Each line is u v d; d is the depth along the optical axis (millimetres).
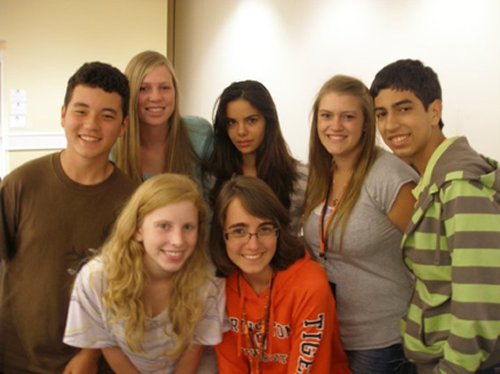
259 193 1422
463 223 1112
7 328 1437
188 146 2016
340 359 1586
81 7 4055
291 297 1439
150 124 1894
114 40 4066
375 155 1555
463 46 3375
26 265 1402
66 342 1346
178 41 4367
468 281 1095
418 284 1305
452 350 1133
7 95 4148
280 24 4039
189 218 1346
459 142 1251
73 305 1340
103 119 1412
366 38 3730
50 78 4121
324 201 1683
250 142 1869
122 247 1353
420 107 1307
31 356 1429
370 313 1545
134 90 1831
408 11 3551
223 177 1966
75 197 1422
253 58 4156
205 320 1465
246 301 1492
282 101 4086
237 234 1424
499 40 3262
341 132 1553
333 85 1582
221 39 4246
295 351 1435
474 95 3369
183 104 4395
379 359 1537
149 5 4039
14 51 4102
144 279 1381
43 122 4168
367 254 1522
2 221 1392
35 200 1398
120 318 1340
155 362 1440
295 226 1893
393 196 1447
